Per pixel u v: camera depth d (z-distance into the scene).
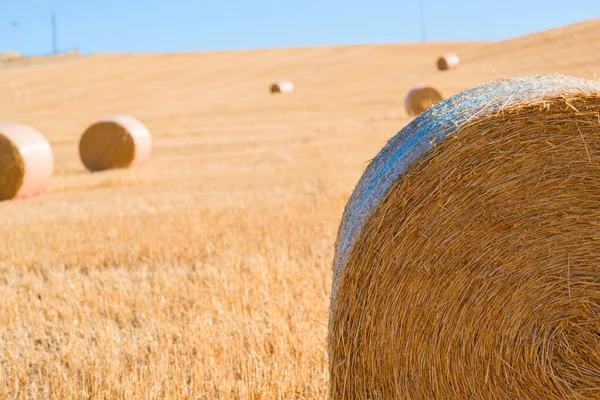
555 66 41.19
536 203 3.88
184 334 5.91
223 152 21.16
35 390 5.04
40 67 64.75
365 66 58.47
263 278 7.14
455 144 3.92
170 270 7.91
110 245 9.20
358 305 4.04
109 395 4.86
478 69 47.69
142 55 70.44
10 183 14.39
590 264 3.87
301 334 5.59
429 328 3.96
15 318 6.59
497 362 3.93
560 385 3.89
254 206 11.47
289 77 55.16
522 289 3.90
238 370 5.13
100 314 6.72
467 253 3.92
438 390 3.96
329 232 9.30
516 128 3.88
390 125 25.45
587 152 3.83
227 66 62.31
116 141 18.83
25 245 9.33
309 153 19.20
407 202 3.96
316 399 4.68
